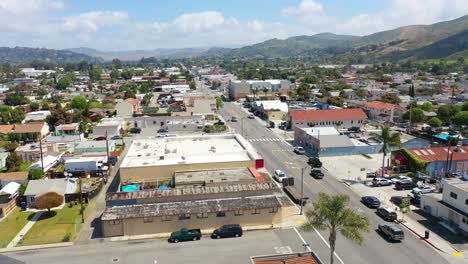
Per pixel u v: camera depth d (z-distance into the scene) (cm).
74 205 5609
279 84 19738
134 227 4572
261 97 16525
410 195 5738
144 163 6141
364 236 4453
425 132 10112
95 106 13688
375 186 6219
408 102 13888
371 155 8175
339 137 8519
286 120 11538
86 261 3984
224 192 5122
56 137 9825
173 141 7744
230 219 4728
